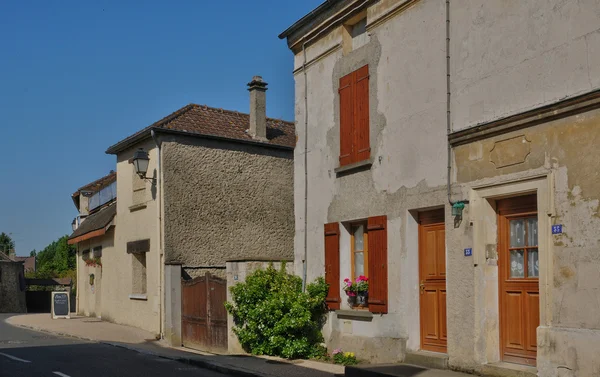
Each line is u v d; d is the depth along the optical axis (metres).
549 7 8.66
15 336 18.28
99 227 22.33
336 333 12.77
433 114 10.61
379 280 11.58
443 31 10.51
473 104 9.80
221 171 19.83
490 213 9.58
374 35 12.11
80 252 27.05
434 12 10.73
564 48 8.41
